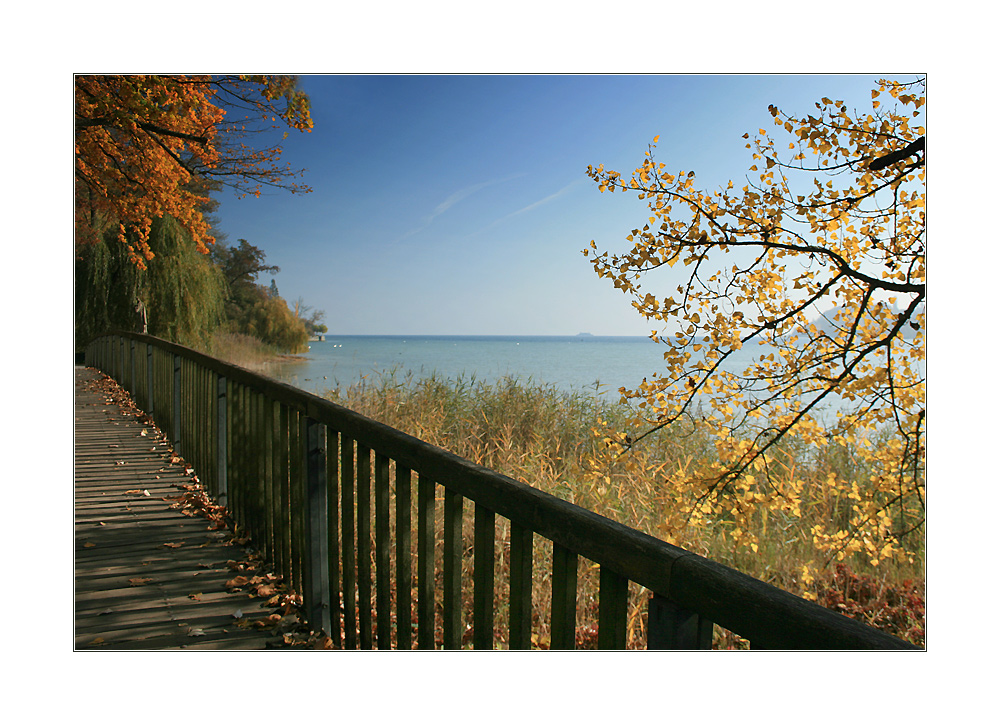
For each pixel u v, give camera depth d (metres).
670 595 0.89
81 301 14.73
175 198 8.89
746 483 2.91
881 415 2.80
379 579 1.84
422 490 1.63
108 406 7.71
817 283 2.66
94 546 3.13
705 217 2.62
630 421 2.96
